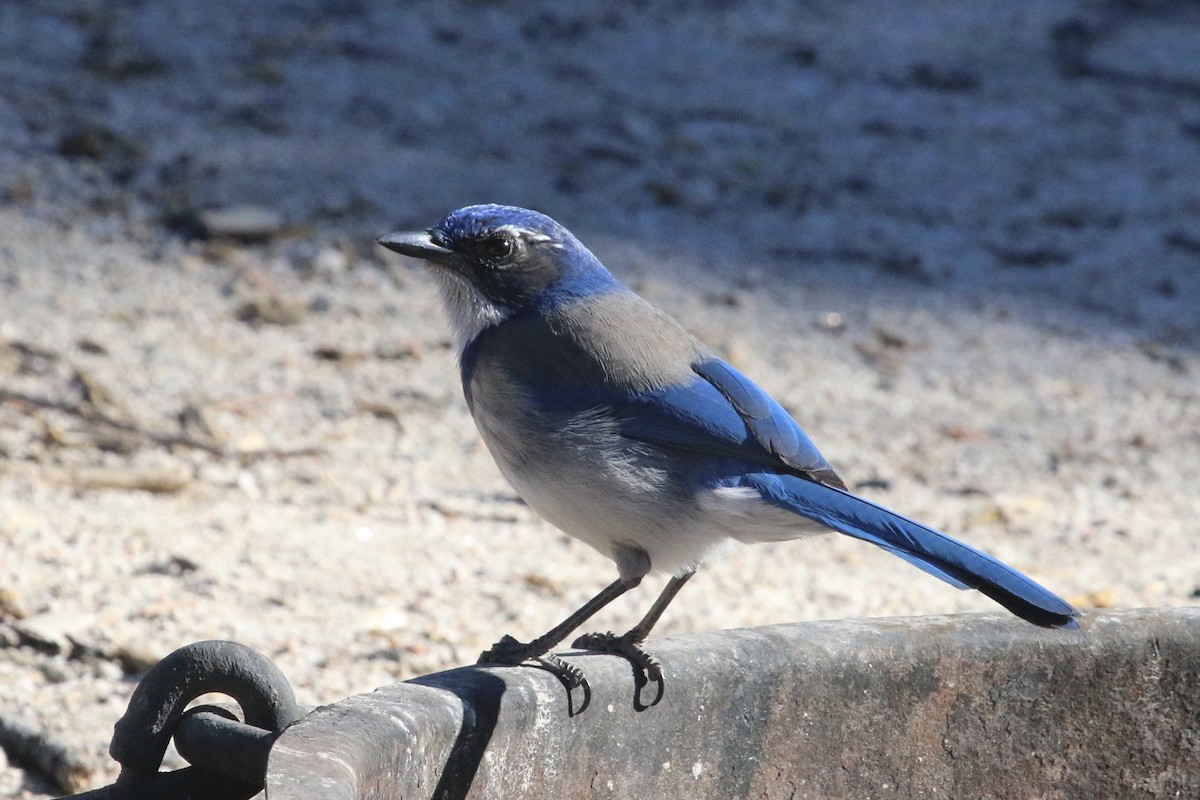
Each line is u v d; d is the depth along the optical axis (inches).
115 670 311.1
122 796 209.5
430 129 681.0
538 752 205.2
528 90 737.6
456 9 830.5
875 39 867.4
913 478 462.3
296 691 305.9
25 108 634.2
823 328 568.1
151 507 387.5
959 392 533.0
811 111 762.2
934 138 749.9
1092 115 795.4
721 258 609.6
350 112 685.9
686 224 633.6
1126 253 657.6
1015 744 231.3
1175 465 492.1
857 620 231.0
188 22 759.7
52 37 714.2
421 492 418.9
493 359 273.1
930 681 226.4
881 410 510.0
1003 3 949.2
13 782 277.3
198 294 524.4
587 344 268.2
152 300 514.3
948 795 229.8
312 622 338.0
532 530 406.3
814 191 678.5
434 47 774.5
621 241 608.7
